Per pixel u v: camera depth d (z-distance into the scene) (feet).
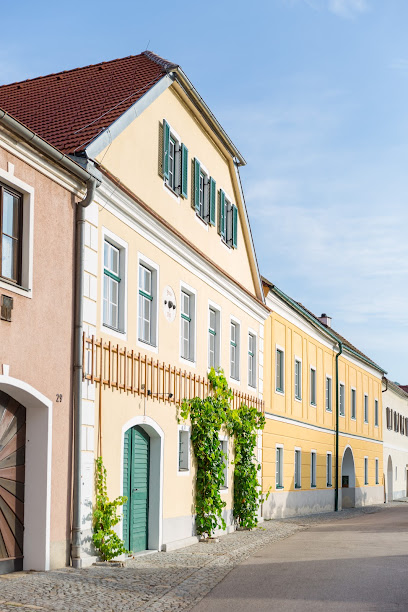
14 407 39.88
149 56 62.69
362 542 62.03
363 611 31.12
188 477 61.93
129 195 50.24
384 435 169.17
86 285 45.01
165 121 58.95
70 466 42.70
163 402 56.90
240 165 78.59
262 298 86.84
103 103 53.93
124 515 50.85
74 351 43.68
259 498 85.35
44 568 39.88
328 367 124.57
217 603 33.40
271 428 91.45
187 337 64.08
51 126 51.13
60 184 42.78
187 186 64.34
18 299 38.45
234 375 78.13
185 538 60.44
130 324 51.31
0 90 63.98
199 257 64.95
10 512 39.29
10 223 38.81
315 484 113.09
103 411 46.83
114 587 36.42
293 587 37.73
